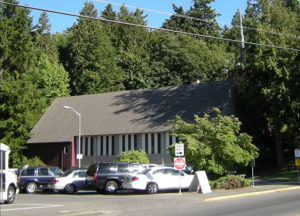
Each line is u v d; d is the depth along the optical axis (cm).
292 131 4053
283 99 3591
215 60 7238
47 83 6638
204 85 4584
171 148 2572
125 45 8181
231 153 2398
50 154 4653
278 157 4138
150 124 4212
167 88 4791
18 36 4706
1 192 1747
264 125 4525
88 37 7262
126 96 4938
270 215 1301
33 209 1548
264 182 3108
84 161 4491
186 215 1372
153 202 1792
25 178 2784
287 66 3612
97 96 5162
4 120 4484
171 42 7331
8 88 4416
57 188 2638
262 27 3772
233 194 2067
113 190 2514
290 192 2223
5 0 4753
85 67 7100
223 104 4134
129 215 1425
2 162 1777
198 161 2430
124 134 4294
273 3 4219
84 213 1416
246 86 4059
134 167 2623
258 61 3684
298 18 4178
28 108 4616
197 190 2267
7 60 4706
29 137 4675
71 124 4762
